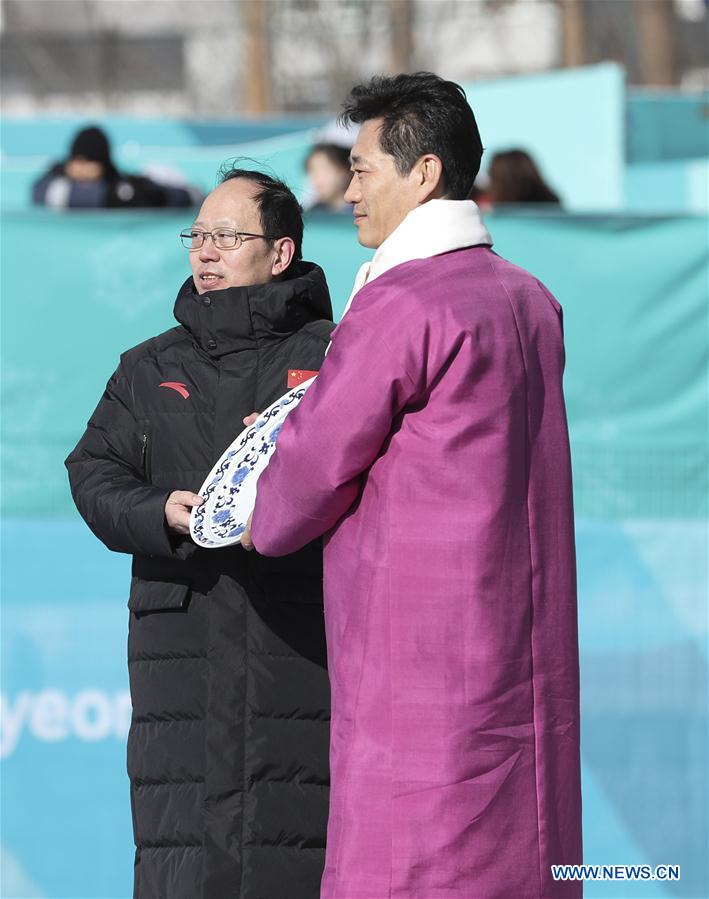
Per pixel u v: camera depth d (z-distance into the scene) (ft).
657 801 47.50
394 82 31.71
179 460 36.01
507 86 116.16
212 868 34.50
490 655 29.35
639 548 48.49
